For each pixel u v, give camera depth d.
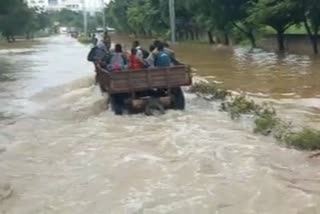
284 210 7.73
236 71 26.77
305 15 35.81
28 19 99.44
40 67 35.22
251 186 8.71
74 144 12.20
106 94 17.44
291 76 23.47
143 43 67.00
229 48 49.22
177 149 11.18
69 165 10.51
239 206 7.95
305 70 25.59
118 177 9.49
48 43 91.25
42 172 10.16
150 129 13.34
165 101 15.46
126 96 15.47
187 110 15.73
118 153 11.10
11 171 10.29
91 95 18.84
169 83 15.23
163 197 8.41
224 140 11.84
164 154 10.86
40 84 24.80
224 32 52.31
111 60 17.31
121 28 112.31
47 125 14.71
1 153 11.71
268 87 20.31
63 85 23.22
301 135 11.23
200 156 10.52
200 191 8.59
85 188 9.05
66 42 94.88
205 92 18.66
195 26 65.25
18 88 23.55
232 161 10.16
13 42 99.06
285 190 8.48
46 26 157.38
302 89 19.50
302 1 34.12
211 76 24.86
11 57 48.84
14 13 88.56
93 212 8.02
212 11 48.34
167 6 64.38
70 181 9.48
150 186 8.94
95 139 12.57
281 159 10.24
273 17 37.56
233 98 16.89
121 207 8.12
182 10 63.16
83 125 14.37
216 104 16.59
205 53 42.69
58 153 11.48
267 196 8.27
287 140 11.27
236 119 14.19
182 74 15.28
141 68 16.00
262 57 35.47
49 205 8.41
